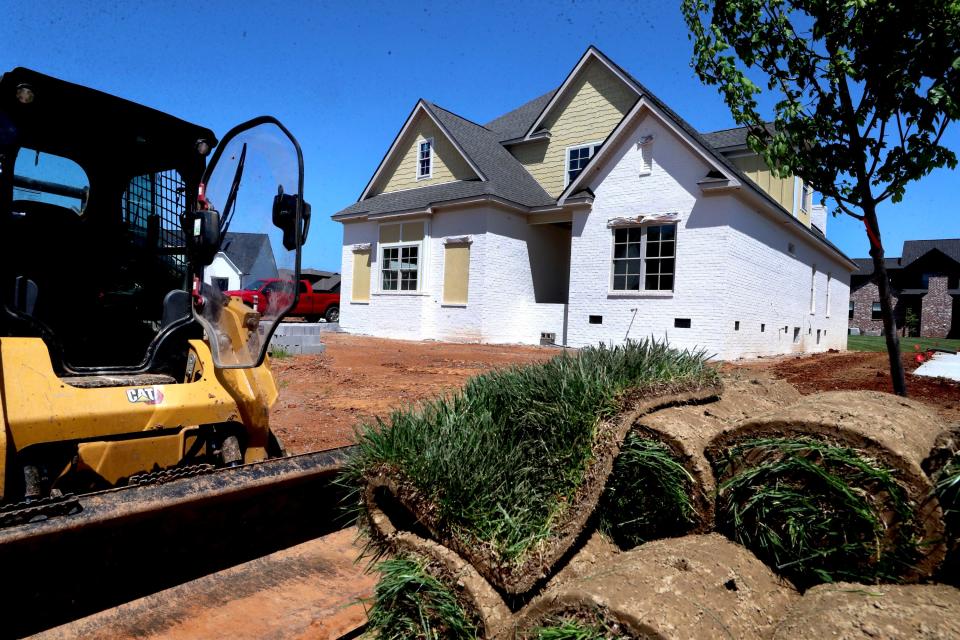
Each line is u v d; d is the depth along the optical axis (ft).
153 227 11.91
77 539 7.87
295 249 9.61
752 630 5.21
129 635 7.99
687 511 6.98
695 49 14.14
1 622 7.47
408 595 6.73
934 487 5.51
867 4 11.57
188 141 12.00
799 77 13.46
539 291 59.21
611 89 57.57
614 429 7.32
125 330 11.58
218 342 10.82
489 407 8.84
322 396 26.07
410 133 65.26
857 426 5.91
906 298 140.46
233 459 10.69
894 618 4.91
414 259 58.90
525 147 64.28
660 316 44.88
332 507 11.10
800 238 56.95
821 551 5.87
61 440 8.87
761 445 6.40
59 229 10.72
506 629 5.94
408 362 38.27
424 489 7.06
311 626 8.39
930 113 11.62
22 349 9.21
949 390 24.25
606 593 5.25
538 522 6.89
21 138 10.15
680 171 43.98
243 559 9.80
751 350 46.52
